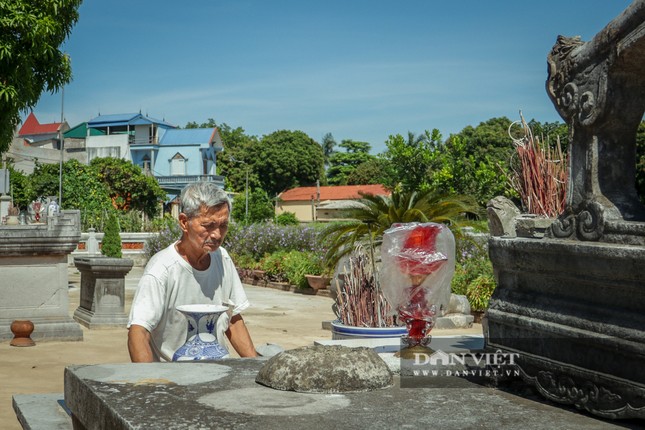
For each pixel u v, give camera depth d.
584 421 1.83
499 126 54.34
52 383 6.67
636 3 1.88
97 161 47.41
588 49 2.06
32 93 13.02
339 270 7.15
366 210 9.40
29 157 54.53
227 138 99.81
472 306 11.48
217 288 3.61
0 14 11.94
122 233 28.53
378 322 5.26
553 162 3.36
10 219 17.77
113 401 1.97
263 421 1.78
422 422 1.80
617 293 1.83
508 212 2.46
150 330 3.35
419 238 2.75
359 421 1.80
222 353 3.27
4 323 9.08
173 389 2.13
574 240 2.02
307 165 79.12
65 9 13.38
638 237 1.81
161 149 65.38
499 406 1.98
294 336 10.02
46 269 9.34
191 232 3.41
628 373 1.77
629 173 2.04
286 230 22.17
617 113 1.99
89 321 10.40
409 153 42.25
